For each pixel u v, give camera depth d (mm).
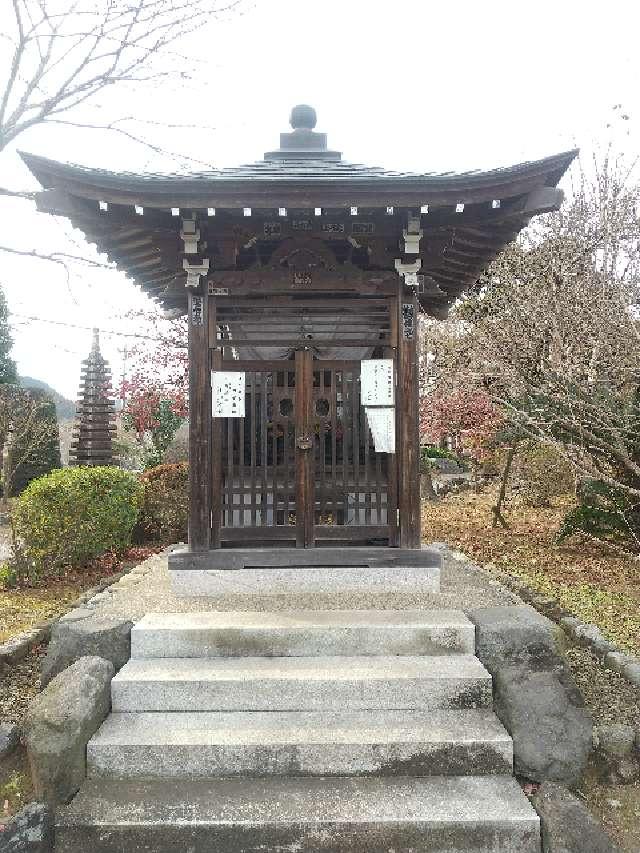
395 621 4379
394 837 3084
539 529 10031
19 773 3605
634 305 8164
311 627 4297
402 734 3600
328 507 5371
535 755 3479
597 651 5129
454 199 4621
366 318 5848
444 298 7098
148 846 3072
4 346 20406
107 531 8047
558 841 2992
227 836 3080
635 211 8617
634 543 7891
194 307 5242
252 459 5309
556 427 7543
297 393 5293
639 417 6891
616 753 3734
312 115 6242
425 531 10219
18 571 7516
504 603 4820
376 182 4523
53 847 3086
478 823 3104
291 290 5242
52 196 4578
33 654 5277
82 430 14289
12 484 18141
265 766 3504
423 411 12523
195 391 5223
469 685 3889
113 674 3977
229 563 5156
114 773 3494
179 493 9641
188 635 4273
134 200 4566
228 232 5137
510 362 8242
